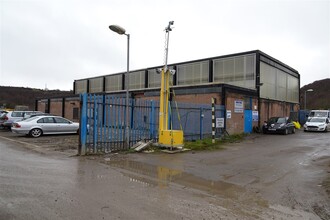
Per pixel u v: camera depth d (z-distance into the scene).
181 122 15.33
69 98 33.22
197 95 20.33
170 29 12.52
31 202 4.87
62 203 4.89
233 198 5.72
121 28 11.24
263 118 25.00
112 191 5.80
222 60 26.52
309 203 5.46
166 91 12.49
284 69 30.94
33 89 96.00
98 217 4.34
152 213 4.64
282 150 12.98
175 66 30.47
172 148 11.82
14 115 20.67
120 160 9.50
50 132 16.94
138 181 6.80
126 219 4.31
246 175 7.81
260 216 4.72
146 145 11.74
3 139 15.07
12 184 5.94
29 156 9.63
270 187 6.62
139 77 35.50
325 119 26.72
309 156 11.30
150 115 12.83
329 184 6.91
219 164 9.34
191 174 7.77
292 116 32.78
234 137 18.39
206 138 16.39
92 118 10.49
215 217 4.60
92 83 44.06
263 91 25.25
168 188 6.29
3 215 4.23
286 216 4.75
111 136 11.07
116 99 11.27
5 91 88.50
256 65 24.05
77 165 8.37
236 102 20.42
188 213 4.73
